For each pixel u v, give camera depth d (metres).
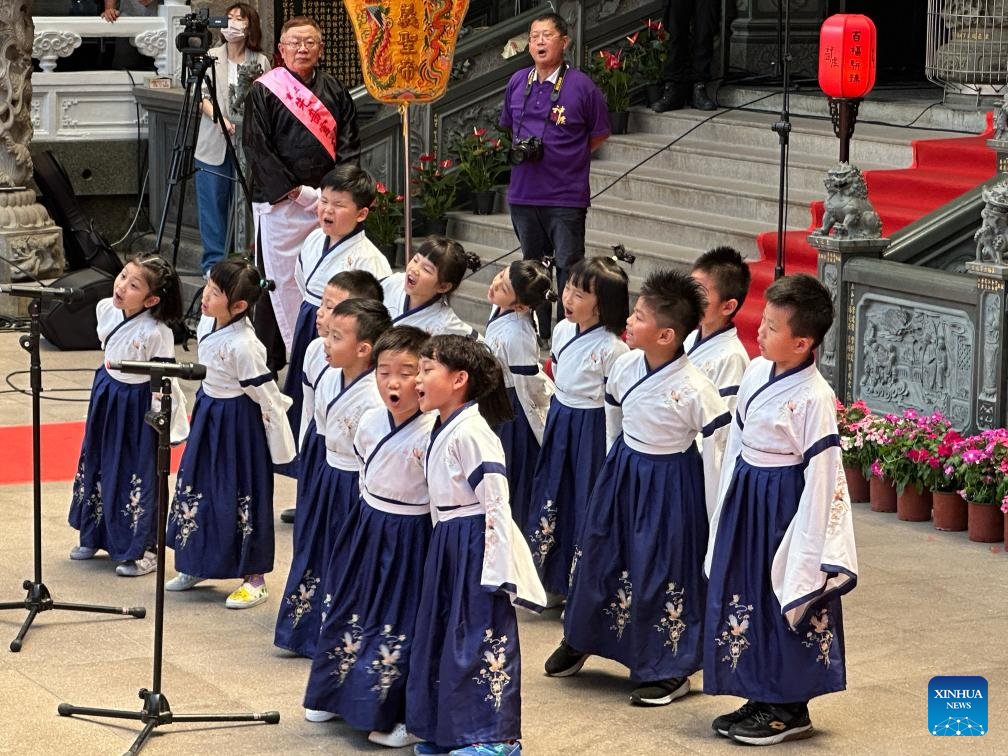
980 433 17.23
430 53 16.47
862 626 13.68
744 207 24.75
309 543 12.77
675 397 11.86
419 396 10.94
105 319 15.04
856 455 17.58
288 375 17.06
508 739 10.59
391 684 11.01
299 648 12.84
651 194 26.44
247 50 26.92
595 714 11.76
